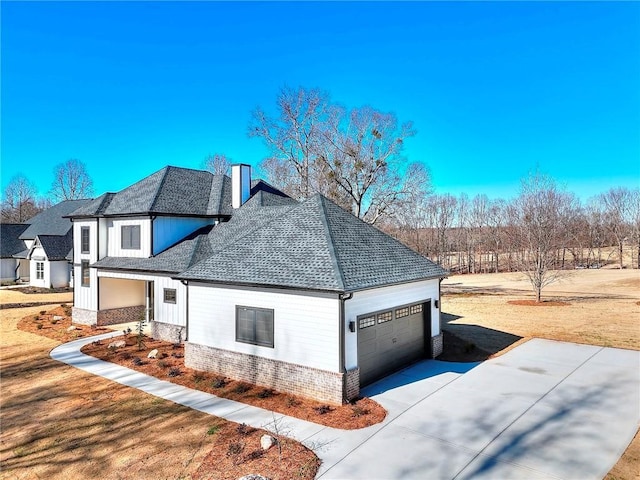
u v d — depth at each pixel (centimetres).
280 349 1162
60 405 1085
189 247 1870
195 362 1360
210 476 721
